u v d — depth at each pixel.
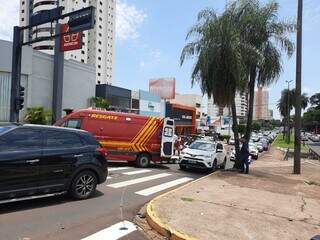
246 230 8.19
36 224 8.23
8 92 30.20
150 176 17.39
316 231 8.57
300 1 22.11
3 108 29.95
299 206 11.28
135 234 7.96
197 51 21.34
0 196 8.91
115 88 46.84
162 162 24.05
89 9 20.94
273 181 17.12
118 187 13.51
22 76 31.22
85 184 10.80
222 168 24.12
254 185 15.23
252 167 25.12
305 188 15.52
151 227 8.54
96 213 9.45
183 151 21.86
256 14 21.20
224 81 20.64
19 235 7.46
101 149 11.20
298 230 8.53
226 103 21.28
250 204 10.96
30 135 9.63
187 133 76.69
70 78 36.38
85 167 10.67
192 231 7.86
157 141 21.59
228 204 10.70
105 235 7.75
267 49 21.77
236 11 21.30
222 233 7.86
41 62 33.00
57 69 33.75
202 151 21.48
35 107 31.03
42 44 84.94
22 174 9.27
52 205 9.94
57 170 10.00
